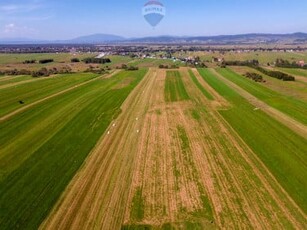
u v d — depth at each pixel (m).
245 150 39.94
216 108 61.00
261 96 70.75
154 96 71.81
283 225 24.91
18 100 67.00
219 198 28.81
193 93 75.12
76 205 27.53
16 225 24.81
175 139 43.81
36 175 32.91
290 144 41.88
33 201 28.06
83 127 48.59
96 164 35.69
